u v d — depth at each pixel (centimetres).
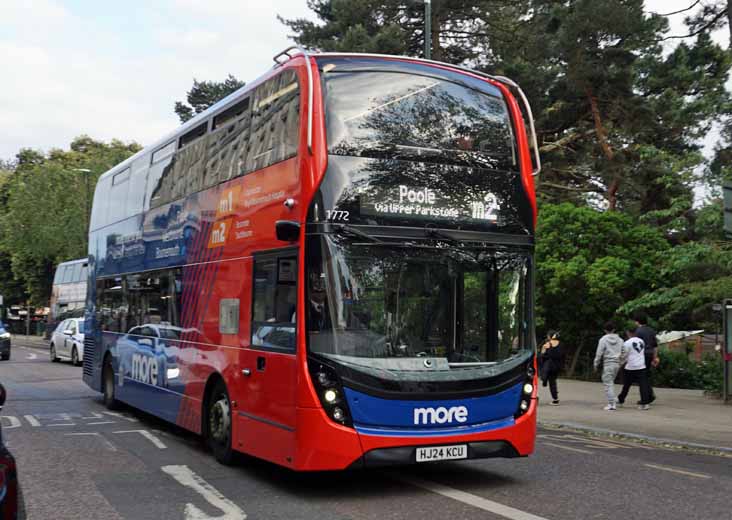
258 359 874
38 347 5234
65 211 5409
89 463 993
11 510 457
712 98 2181
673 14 1791
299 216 796
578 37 3200
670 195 2875
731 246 1931
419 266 811
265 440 847
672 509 748
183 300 1149
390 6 3462
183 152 1213
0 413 1530
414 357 793
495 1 3528
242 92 1013
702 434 1282
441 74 880
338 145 804
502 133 891
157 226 1302
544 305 2541
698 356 2642
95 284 1723
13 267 6719
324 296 773
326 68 826
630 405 1758
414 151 832
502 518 705
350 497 798
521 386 838
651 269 2411
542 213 2562
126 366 1446
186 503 772
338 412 760
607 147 3272
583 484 869
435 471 945
